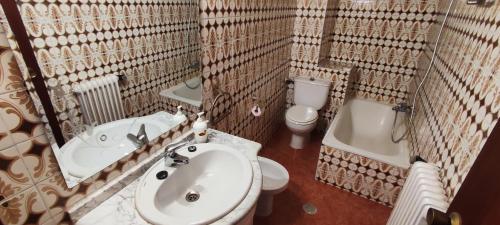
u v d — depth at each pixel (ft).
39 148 2.35
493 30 3.68
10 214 2.27
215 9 4.66
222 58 5.32
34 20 2.33
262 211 6.22
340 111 9.04
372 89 9.99
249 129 7.69
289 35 8.97
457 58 4.97
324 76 9.38
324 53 9.72
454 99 4.48
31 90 2.40
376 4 8.72
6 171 2.15
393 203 6.57
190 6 4.22
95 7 2.87
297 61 9.70
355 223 6.17
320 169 7.36
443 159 4.20
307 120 8.56
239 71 6.16
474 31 4.43
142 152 3.78
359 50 9.61
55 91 2.64
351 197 6.97
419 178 4.05
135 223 2.84
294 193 7.07
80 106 2.93
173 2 3.90
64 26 2.60
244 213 3.00
